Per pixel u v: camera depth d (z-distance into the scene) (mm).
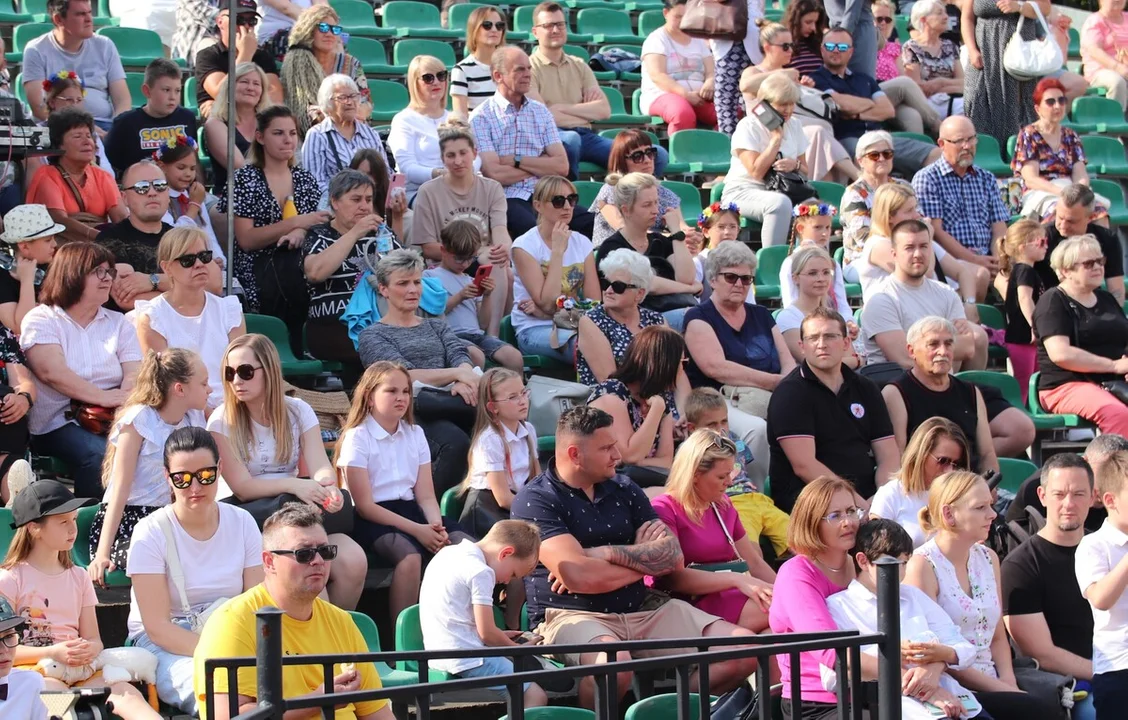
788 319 17062
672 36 24250
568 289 17344
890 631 9062
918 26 26328
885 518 12867
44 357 13281
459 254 16859
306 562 9695
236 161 18656
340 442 13109
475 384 14547
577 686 12352
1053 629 13008
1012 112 25328
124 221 15945
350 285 16078
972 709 11734
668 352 14344
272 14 22812
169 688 10727
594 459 12344
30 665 10352
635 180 17438
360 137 18844
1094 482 13703
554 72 22953
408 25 26969
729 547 13227
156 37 23719
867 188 20562
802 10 23562
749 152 20891
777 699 11805
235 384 12484
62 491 10656
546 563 12172
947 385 15820
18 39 23031
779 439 14883
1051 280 19141
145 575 11008
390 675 11359
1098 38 28875
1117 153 26328
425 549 12859
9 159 16016
